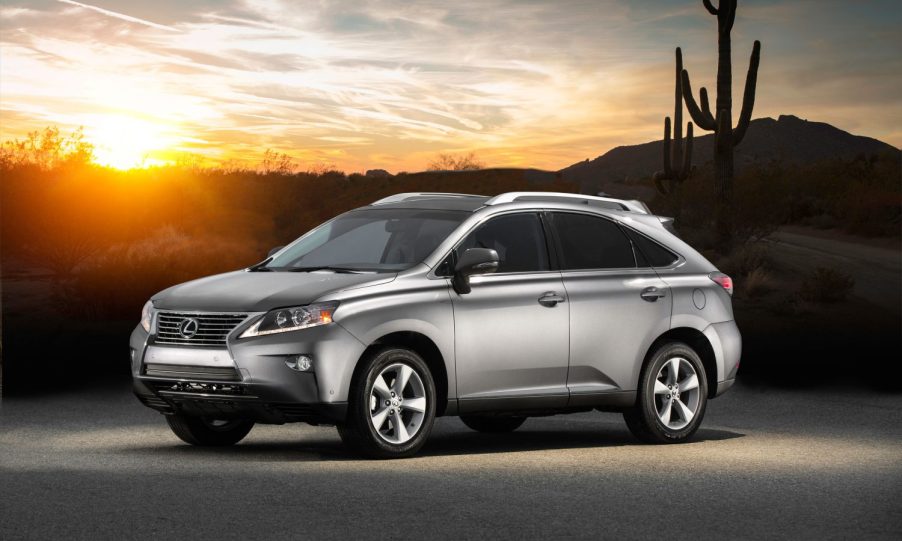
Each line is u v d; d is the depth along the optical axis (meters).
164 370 9.06
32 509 7.15
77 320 22.94
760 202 31.53
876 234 41.78
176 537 6.45
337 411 8.81
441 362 9.34
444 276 9.42
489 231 9.84
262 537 6.46
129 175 35.69
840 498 7.85
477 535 6.59
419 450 9.70
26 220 29.44
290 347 8.71
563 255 10.10
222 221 39.38
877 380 16.64
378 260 9.84
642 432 10.47
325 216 43.16
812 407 13.73
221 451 9.71
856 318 24.53
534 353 9.73
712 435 11.26
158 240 32.66
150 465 8.84
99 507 7.21
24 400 13.59
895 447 10.45
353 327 8.84
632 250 10.57
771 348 20.72
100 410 12.72
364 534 6.56
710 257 30.91
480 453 9.79
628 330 10.27
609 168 69.06
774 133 143.00
